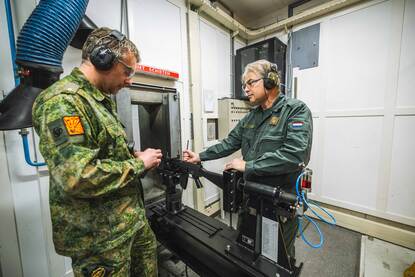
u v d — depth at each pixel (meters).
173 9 1.79
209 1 2.06
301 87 2.38
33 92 0.86
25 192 1.12
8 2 0.96
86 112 0.70
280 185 1.03
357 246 1.86
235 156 2.49
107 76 0.76
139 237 1.02
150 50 1.62
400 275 1.49
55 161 0.59
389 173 1.91
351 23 2.00
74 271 0.75
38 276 1.19
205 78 2.20
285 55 2.43
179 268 1.59
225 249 0.95
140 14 1.54
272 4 2.49
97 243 0.73
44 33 0.84
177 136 1.53
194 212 1.40
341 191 2.20
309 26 2.27
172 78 1.75
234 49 2.60
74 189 0.59
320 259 1.68
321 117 2.26
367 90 1.97
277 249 0.81
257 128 1.15
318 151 2.30
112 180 0.66
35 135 1.13
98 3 1.32
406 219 1.84
